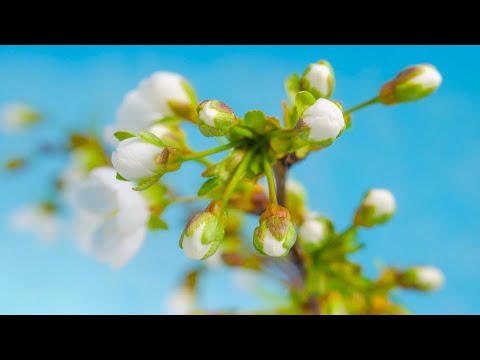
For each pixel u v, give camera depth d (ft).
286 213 0.47
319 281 0.60
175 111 0.54
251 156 0.49
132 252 0.52
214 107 0.45
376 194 0.58
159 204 0.52
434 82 0.53
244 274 0.68
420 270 0.63
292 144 0.49
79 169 0.78
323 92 0.50
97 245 0.54
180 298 0.67
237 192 0.55
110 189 0.55
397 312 0.62
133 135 0.48
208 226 0.46
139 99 0.55
